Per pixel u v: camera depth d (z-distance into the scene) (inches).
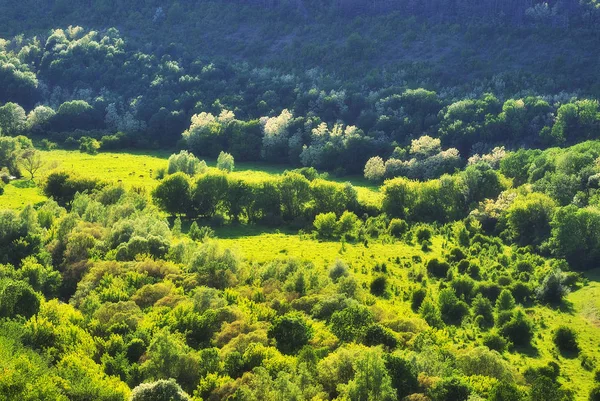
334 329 5201.8
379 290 6732.3
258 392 4074.8
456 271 7391.7
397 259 7687.0
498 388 4333.2
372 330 5064.0
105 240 7253.9
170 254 6934.1
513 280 7007.9
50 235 7386.8
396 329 5383.9
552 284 6653.5
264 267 6761.8
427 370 4539.9
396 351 4795.8
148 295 5797.2
